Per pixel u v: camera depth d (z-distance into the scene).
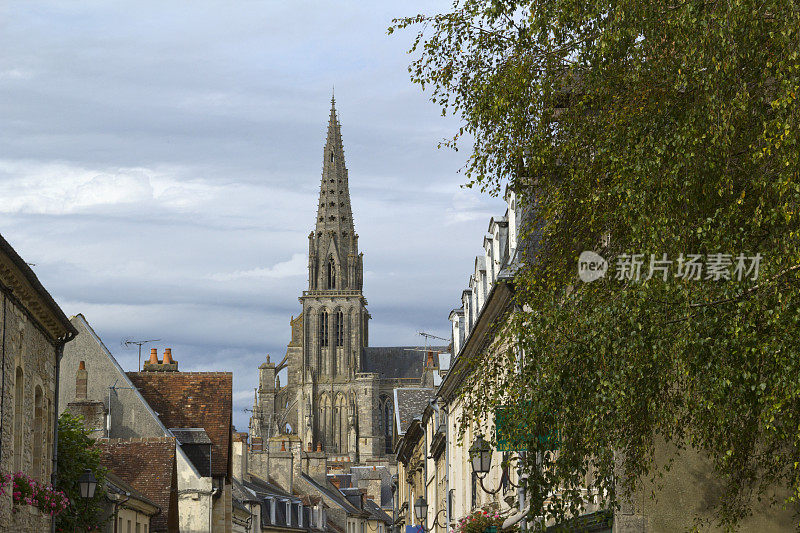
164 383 49.84
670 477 17.23
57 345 25.64
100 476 28.52
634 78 11.22
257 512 66.38
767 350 9.60
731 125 10.24
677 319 10.45
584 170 11.84
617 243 11.80
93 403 42.06
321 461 111.94
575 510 12.28
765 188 10.17
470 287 36.03
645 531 17.06
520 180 13.02
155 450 40.19
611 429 11.44
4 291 19.78
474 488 32.62
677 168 10.38
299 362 199.00
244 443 73.06
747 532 16.69
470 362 13.66
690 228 10.55
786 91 9.49
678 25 10.59
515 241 23.72
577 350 11.31
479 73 12.73
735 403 10.40
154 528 38.56
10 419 20.52
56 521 26.12
